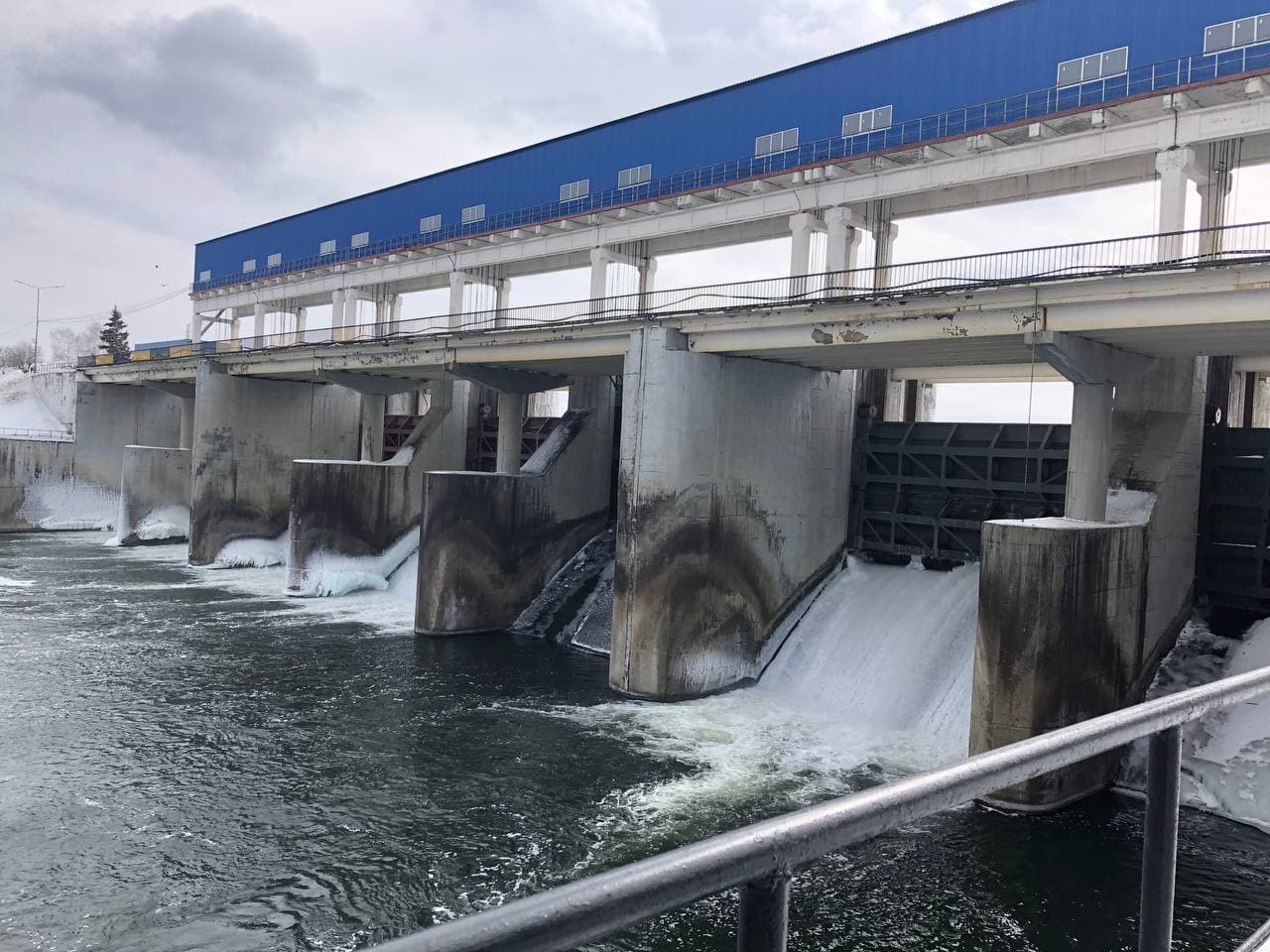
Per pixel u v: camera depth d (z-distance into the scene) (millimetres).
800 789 23203
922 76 33406
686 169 41156
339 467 48562
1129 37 28391
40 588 47031
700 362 32000
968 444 34281
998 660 22828
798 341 29375
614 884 1559
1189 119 27172
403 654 36094
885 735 27891
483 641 39656
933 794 2094
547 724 28016
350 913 17016
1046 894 17812
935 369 37750
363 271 59688
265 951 15789
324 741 25719
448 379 52875
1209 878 18562
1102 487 25906
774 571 34844
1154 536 25922
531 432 51500
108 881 17844
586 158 45938
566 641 40156
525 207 49062
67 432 84750
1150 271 22000
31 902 16984
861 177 34938
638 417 31734
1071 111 28750
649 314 32594
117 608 42531
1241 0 26297
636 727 27953
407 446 52344
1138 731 2627
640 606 31516
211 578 52562
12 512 70875
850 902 17344
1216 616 28719
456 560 40188
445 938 1379
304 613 43219
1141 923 2754
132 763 23609
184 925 16438
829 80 36125
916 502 35938
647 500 31500
